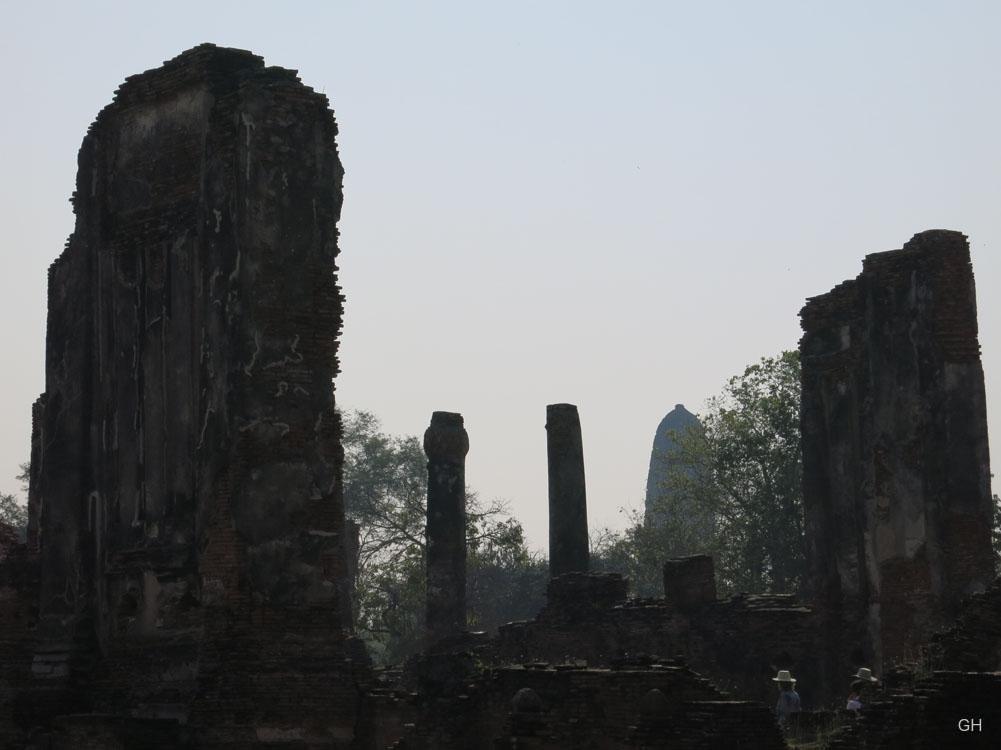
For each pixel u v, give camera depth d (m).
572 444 40.19
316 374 21.53
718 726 18.12
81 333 24.56
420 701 20.95
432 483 38.88
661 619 34.00
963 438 31.12
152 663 22.61
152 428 23.31
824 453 33.59
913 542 31.25
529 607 67.69
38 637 24.47
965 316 31.44
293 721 20.52
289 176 21.62
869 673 26.58
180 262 23.03
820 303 33.94
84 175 24.83
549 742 19.38
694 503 60.34
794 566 55.91
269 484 21.02
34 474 33.75
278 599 20.83
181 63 23.20
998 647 23.94
